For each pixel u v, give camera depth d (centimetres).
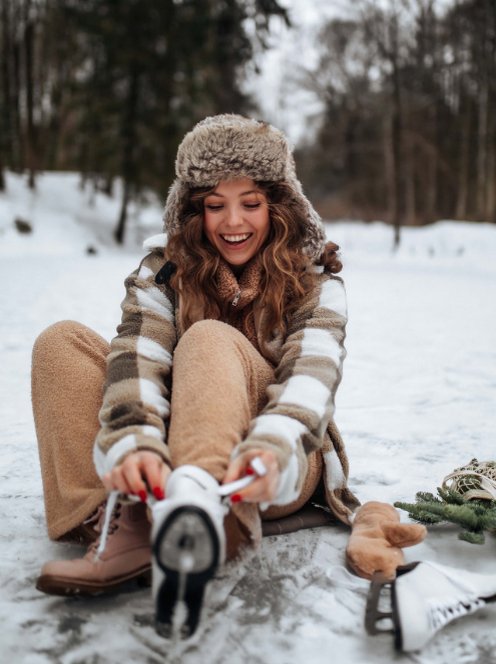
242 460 117
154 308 161
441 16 2933
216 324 142
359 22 2794
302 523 168
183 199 164
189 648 118
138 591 138
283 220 158
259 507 134
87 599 134
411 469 223
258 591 138
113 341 153
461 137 3531
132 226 2523
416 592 123
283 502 129
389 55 2511
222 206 159
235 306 164
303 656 116
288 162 162
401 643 116
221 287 160
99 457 129
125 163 2212
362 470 222
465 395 342
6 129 2288
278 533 164
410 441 259
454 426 281
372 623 122
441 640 122
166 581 104
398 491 201
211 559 102
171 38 2142
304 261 164
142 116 2198
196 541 100
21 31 2517
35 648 117
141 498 115
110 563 129
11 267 1402
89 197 2558
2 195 2236
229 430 123
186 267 159
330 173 4316
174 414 128
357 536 151
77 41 2359
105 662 113
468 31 2889
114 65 2147
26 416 294
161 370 147
